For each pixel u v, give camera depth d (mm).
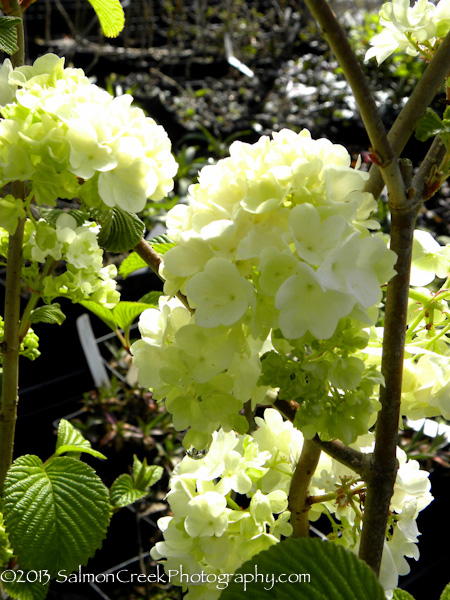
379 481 332
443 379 342
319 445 342
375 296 296
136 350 341
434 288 1019
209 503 360
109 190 333
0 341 449
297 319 289
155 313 348
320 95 1912
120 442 937
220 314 292
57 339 1113
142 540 833
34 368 1104
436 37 368
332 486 398
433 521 810
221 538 361
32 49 2061
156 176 343
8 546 463
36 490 431
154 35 2205
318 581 302
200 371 306
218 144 1635
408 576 773
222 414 317
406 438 937
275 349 315
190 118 1811
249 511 368
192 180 1503
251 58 2139
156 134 362
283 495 378
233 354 305
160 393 337
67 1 2184
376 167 349
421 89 314
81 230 455
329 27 275
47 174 330
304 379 303
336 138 1789
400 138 320
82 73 369
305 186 298
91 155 330
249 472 378
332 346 302
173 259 306
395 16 362
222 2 2283
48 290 433
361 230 310
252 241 291
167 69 2061
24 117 339
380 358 347
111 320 608
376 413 352
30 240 439
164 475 905
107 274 485
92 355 993
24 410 1048
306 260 285
